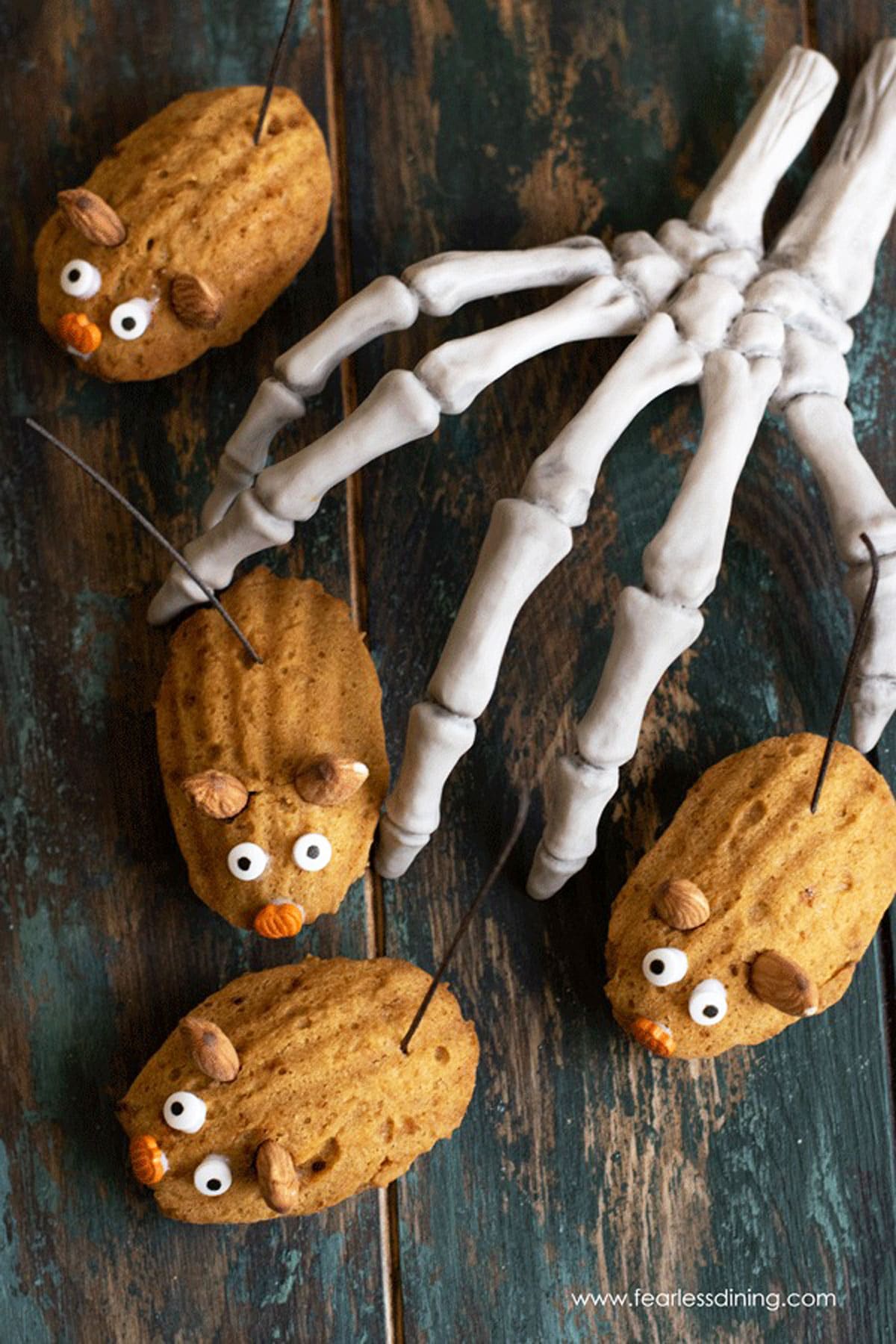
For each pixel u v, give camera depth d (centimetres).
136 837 51
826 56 54
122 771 52
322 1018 48
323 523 52
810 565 52
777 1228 50
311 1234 50
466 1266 50
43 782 52
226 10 54
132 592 52
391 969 49
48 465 53
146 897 51
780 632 52
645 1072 51
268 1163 46
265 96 50
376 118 54
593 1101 51
